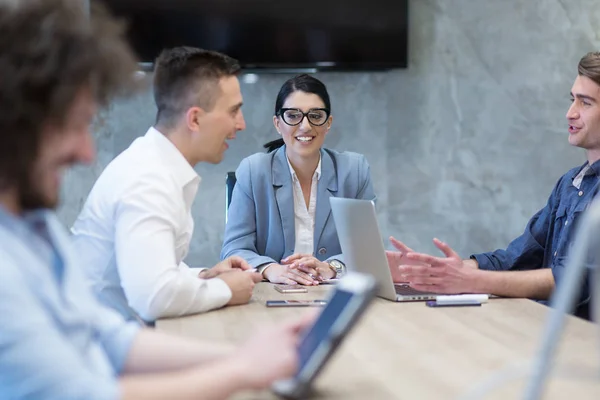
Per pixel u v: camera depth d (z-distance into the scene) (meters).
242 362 1.04
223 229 4.18
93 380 0.93
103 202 2.03
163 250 1.93
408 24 4.08
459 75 4.20
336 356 1.45
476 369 1.36
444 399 1.18
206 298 1.96
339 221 2.23
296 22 4.01
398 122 4.20
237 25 3.99
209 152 2.17
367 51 4.05
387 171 4.21
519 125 4.23
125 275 1.92
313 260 2.54
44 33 0.93
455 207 4.25
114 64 1.00
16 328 0.88
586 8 4.20
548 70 4.21
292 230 2.87
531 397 0.92
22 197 0.98
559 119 4.23
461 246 4.27
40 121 0.94
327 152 2.99
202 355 1.28
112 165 2.09
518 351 1.49
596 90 2.60
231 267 2.31
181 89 2.11
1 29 0.93
